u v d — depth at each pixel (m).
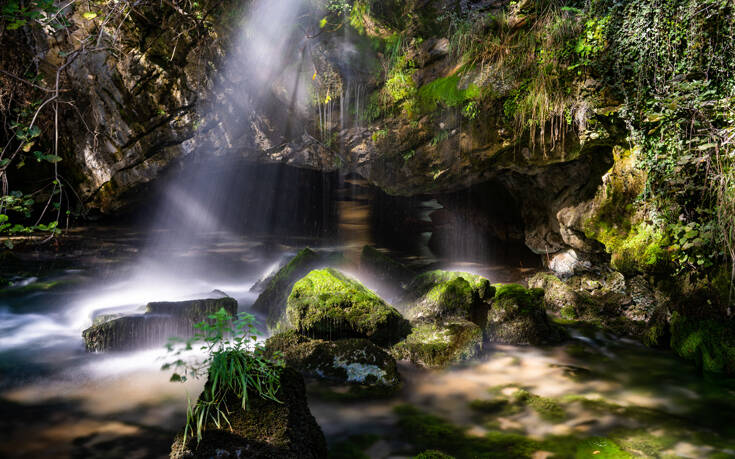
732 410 4.81
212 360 4.34
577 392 5.18
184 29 7.78
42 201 12.19
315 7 7.24
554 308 7.75
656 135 5.88
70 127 9.68
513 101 7.22
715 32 5.29
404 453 4.11
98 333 6.00
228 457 3.25
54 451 4.05
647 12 5.66
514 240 11.64
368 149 8.48
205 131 8.88
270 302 7.09
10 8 4.84
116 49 7.96
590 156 7.88
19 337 6.56
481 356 5.98
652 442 4.26
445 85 7.46
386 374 5.24
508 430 4.46
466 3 7.12
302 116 8.27
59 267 10.30
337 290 6.00
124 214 15.28
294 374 4.15
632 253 6.27
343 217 17.95
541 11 6.69
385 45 7.43
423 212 16.33
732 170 5.15
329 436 4.33
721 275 5.48
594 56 6.22
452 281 6.75
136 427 4.43
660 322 6.43
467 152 8.05
